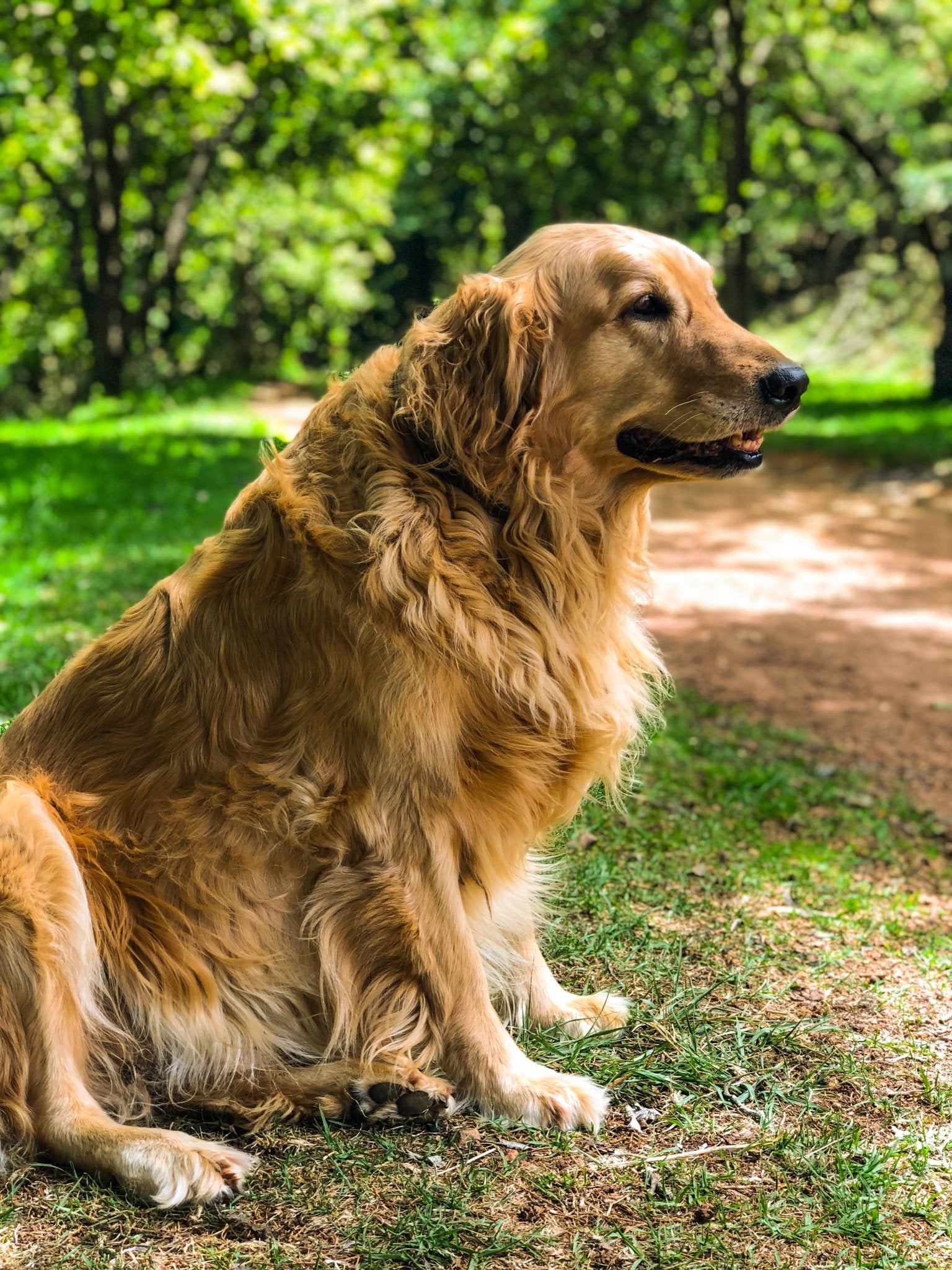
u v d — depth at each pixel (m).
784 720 7.04
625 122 29.17
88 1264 2.26
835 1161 2.63
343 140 24.72
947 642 9.03
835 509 14.91
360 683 2.76
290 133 23.66
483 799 2.86
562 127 27.69
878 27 26.12
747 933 3.82
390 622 2.75
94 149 27.34
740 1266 2.30
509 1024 3.21
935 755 6.50
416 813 2.76
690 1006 3.29
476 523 2.89
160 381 31.66
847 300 37.97
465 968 2.81
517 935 3.20
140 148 27.92
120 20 15.32
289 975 2.84
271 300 40.44
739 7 24.30
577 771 3.03
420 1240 2.32
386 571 2.75
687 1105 2.87
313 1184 2.54
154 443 18.17
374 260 45.44
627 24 24.91
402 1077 2.76
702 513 14.74
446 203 41.62
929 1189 2.56
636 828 4.68
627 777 4.28
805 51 26.27
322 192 32.56
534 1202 2.49
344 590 2.78
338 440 2.95
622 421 2.99
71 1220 2.40
